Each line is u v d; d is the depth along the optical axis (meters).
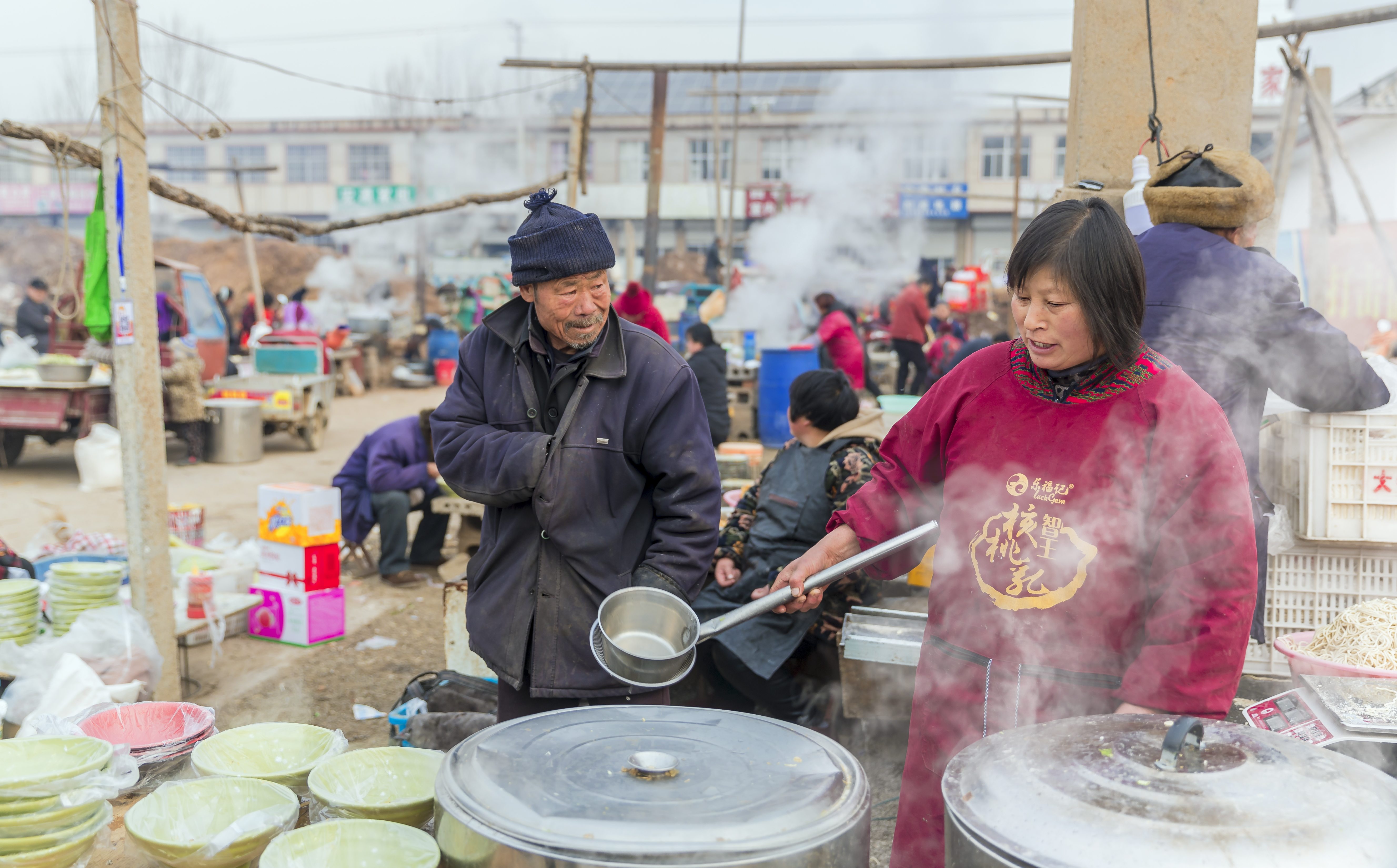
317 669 4.09
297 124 34.56
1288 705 1.58
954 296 16.34
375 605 5.02
